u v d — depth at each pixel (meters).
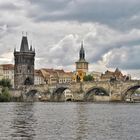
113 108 150.50
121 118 91.06
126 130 62.97
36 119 85.50
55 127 66.81
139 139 53.03
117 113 113.31
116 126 69.69
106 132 60.00
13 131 60.41
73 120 83.00
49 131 60.78
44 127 66.69
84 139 52.50
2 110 128.00
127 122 78.88
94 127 67.19
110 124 73.62
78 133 58.47
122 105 186.38
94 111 125.19
